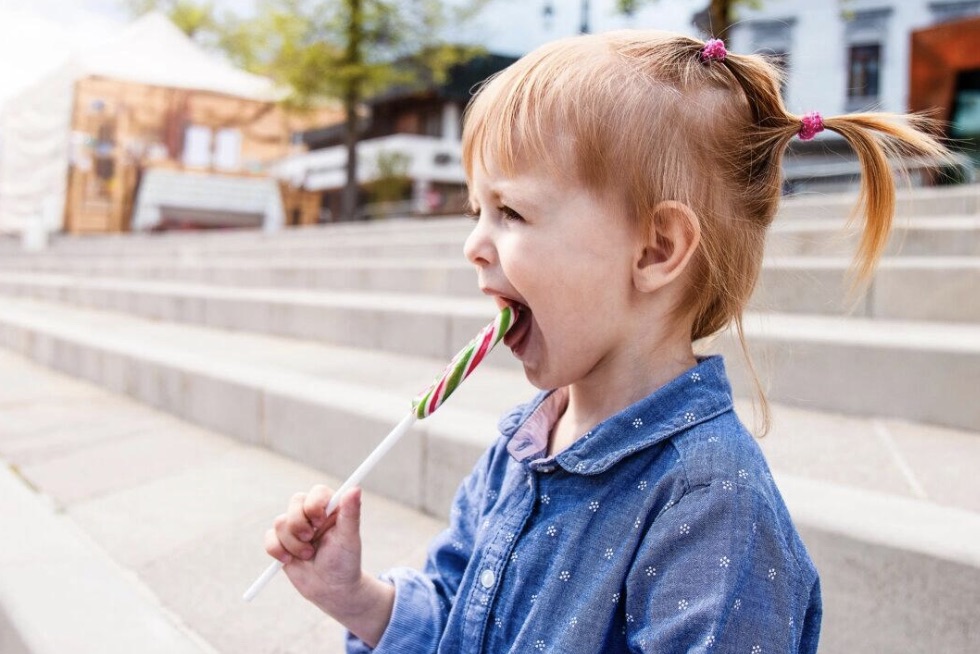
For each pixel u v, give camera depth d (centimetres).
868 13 1370
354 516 89
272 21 1496
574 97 74
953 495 154
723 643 64
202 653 139
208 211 2031
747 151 80
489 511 94
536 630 75
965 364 205
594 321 77
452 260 545
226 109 2017
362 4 1482
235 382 279
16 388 376
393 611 93
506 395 257
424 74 1667
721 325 86
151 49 1648
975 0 1330
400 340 363
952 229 352
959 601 118
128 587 165
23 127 1850
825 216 461
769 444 191
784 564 68
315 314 414
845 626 129
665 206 75
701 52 81
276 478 238
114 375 364
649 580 70
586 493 78
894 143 85
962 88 1328
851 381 222
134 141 1923
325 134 2639
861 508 136
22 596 158
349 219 1573
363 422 226
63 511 217
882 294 286
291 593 168
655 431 75
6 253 1316
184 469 249
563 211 74
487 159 78
